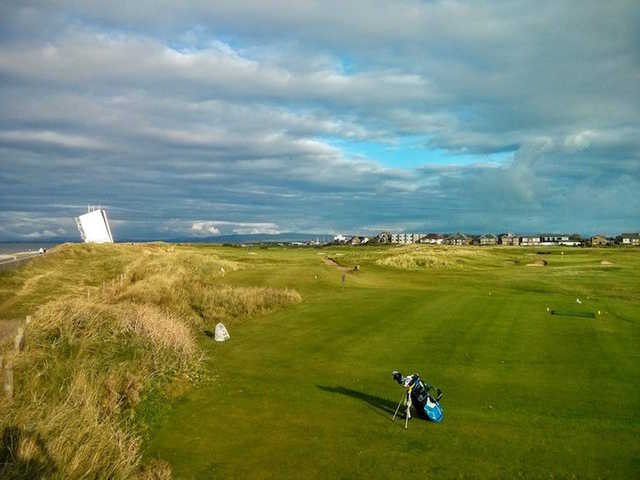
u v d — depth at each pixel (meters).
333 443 10.69
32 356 13.08
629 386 14.38
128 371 13.55
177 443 10.72
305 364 16.98
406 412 12.09
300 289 37.34
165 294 28.27
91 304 17.81
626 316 25.31
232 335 21.69
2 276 33.31
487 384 14.66
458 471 9.44
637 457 9.98
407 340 20.23
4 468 8.10
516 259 76.19
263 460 9.95
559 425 11.59
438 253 76.75
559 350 18.50
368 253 97.62
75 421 10.02
